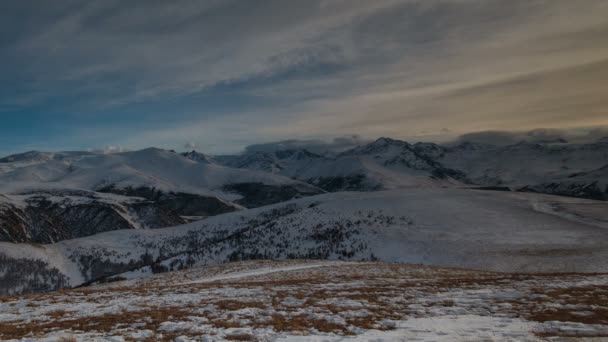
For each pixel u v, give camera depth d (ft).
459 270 164.35
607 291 73.77
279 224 460.96
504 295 73.46
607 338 42.93
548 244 274.36
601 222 365.61
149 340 42.86
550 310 57.67
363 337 44.65
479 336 44.75
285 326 50.16
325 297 76.28
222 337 44.11
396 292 82.33
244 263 204.13
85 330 49.08
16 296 87.20
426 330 48.29
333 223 420.77
